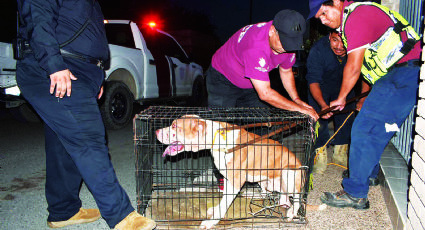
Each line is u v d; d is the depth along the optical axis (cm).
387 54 263
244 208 289
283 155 277
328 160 430
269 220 263
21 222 263
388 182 291
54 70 200
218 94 347
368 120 271
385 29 256
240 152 266
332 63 381
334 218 268
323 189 330
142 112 283
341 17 271
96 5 240
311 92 388
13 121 699
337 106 281
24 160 431
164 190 303
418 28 338
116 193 226
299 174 271
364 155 271
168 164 405
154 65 693
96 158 221
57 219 253
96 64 236
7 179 361
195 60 920
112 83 575
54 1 206
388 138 270
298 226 254
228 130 272
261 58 275
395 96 262
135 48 644
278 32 259
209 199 303
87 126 220
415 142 203
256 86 282
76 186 253
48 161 242
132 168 405
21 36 218
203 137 271
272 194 299
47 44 199
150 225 226
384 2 473
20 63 218
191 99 901
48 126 235
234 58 312
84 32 223
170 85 756
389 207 274
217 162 273
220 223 257
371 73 286
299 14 258
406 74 259
